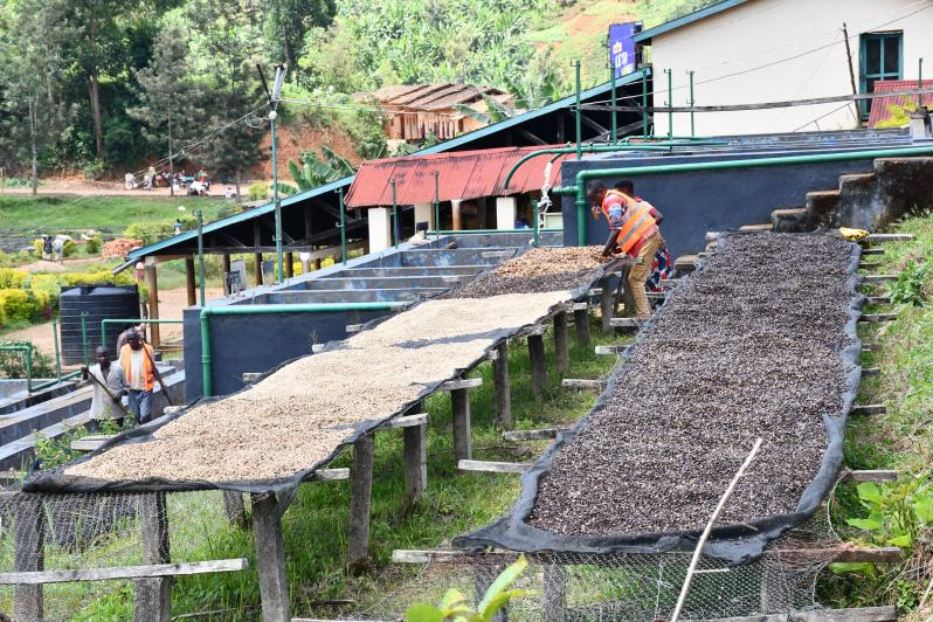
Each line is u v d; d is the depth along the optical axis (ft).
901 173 38.60
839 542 16.62
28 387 61.00
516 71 242.99
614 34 88.43
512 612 16.71
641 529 16.56
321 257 89.04
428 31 262.06
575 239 42.70
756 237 36.55
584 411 29.91
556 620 16.52
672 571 16.30
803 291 29.60
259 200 201.98
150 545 20.92
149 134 224.53
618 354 26.48
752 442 19.63
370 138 205.57
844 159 39.86
